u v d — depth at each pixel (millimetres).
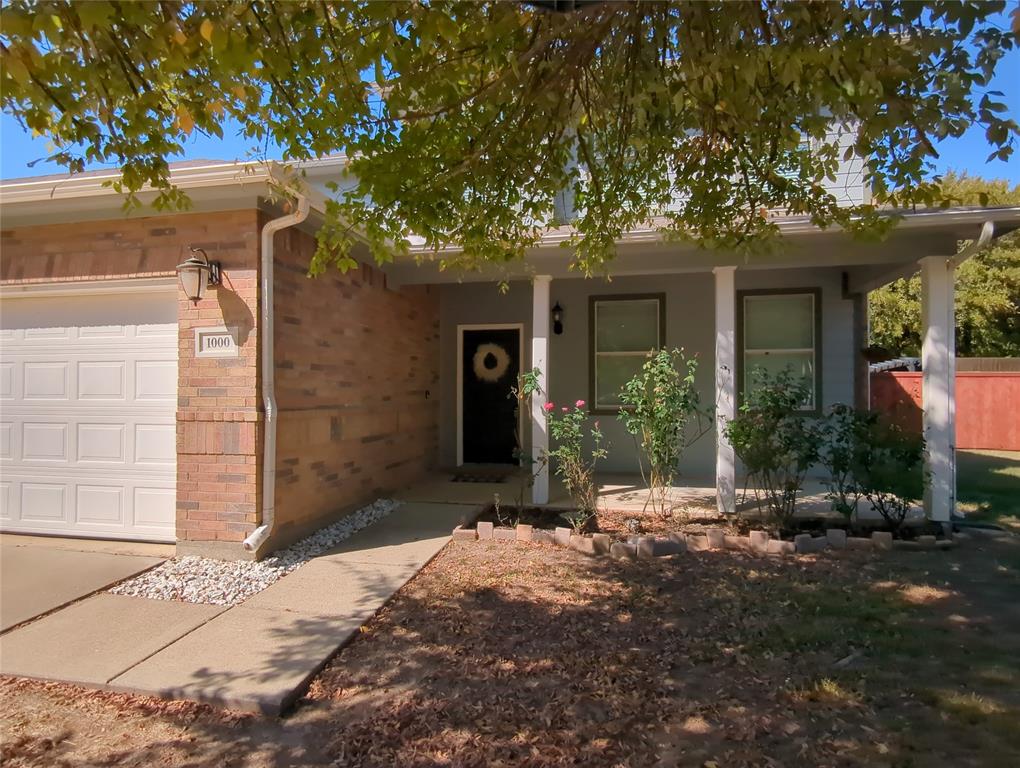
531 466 8672
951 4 2854
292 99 3713
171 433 5852
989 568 5309
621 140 4867
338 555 5707
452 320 10484
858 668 3594
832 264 6840
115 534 5992
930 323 6480
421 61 3602
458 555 5777
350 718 3178
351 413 7203
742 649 3844
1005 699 3238
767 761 2760
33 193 5414
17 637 4039
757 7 3246
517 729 3043
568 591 4863
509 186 4910
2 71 2654
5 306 6262
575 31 3736
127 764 2848
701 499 7676
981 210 5781
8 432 6246
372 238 4711
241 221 5473
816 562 5508
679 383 7562
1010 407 14211
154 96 3289
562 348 10047
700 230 5637
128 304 5965
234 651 3818
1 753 2928
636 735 2979
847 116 3785
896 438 6156
